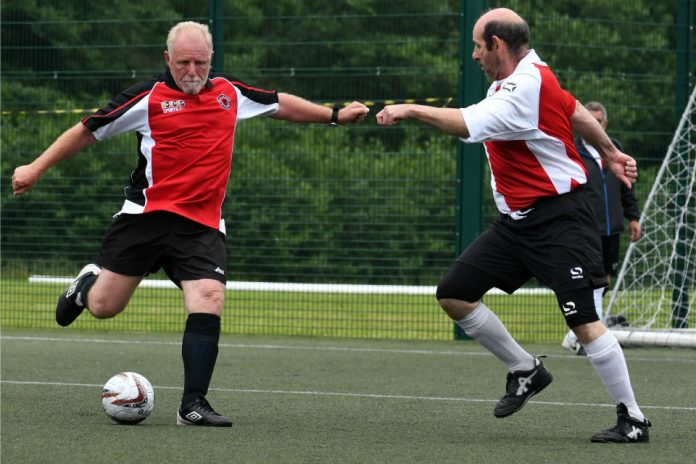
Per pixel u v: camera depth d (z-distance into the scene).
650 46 34.47
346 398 16.91
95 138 13.70
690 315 28.00
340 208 32.06
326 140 33.53
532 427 14.13
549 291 30.84
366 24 39.38
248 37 40.16
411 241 31.92
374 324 31.47
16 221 34.47
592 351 12.99
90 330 29.23
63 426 13.52
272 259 32.12
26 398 16.38
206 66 13.63
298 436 12.97
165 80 13.80
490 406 16.17
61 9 38.66
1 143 36.31
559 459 11.59
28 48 36.62
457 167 27.58
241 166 32.28
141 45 36.56
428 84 38.59
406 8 39.19
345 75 29.86
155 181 13.79
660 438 13.30
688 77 28.48
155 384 18.42
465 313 13.91
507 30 12.99
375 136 33.34
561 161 13.03
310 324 31.80
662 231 29.12
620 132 30.19
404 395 17.39
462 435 13.31
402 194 32.22
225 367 21.25
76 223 33.84
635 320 27.80
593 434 13.42
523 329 29.67
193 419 13.58
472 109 12.61
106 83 38.31
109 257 14.03
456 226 27.64
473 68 27.12
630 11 34.53
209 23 28.94
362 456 11.58
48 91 37.44
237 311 34.06
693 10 29.31
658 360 23.55
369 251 31.92
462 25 27.19
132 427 13.46
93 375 19.52
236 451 11.75
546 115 12.81
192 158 13.71
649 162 31.53
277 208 32.06
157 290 39.44
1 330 28.92
